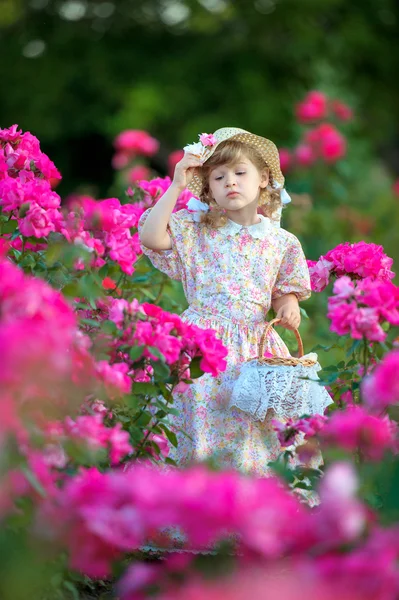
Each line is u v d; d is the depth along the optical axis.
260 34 17.22
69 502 2.61
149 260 5.43
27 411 2.70
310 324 7.44
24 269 4.11
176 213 4.91
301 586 2.28
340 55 17.34
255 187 4.84
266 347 4.73
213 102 16.92
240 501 2.45
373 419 3.21
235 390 4.43
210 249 4.82
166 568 2.66
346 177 10.17
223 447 4.54
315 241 9.13
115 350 3.76
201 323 4.73
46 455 3.01
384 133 18.17
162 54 17.42
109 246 4.17
